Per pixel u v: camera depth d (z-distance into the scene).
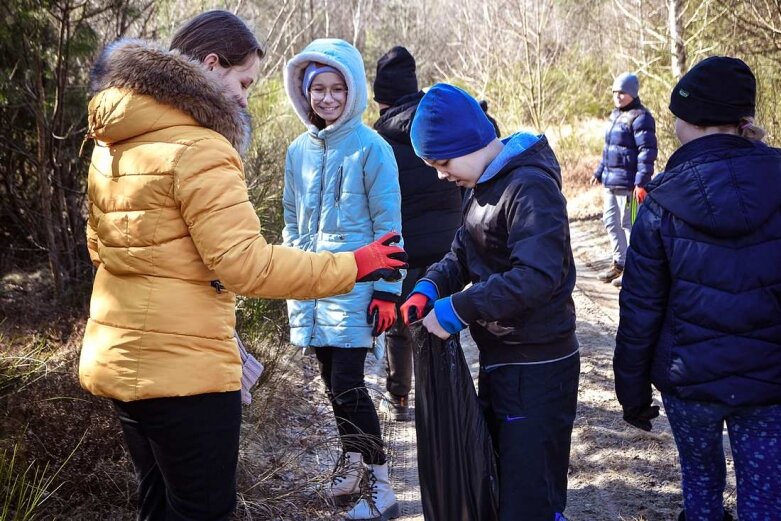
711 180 2.53
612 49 15.75
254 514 3.42
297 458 3.75
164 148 2.18
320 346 3.50
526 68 14.66
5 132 5.90
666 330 2.67
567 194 11.52
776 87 8.23
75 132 5.84
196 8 7.23
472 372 5.41
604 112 15.92
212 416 2.27
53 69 5.71
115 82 2.21
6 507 2.89
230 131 2.29
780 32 7.54
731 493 3.46
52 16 5.41
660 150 9.87
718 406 2.59
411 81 4.34
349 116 3.47
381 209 3.49
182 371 2.20
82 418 3.28
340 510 3.56
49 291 5.68
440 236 4.28
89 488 3.25
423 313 2.76
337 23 20.75
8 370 3.60
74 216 5.98
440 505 2.65
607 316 6.43
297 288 2.27
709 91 2.61
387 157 3.51
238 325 4.82
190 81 2.21
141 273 2.22
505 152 2.63
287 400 4.38
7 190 5.96
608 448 4.02
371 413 3.52
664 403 2.76
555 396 2.68
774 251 2.52
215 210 2.16
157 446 2.29
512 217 2.56
